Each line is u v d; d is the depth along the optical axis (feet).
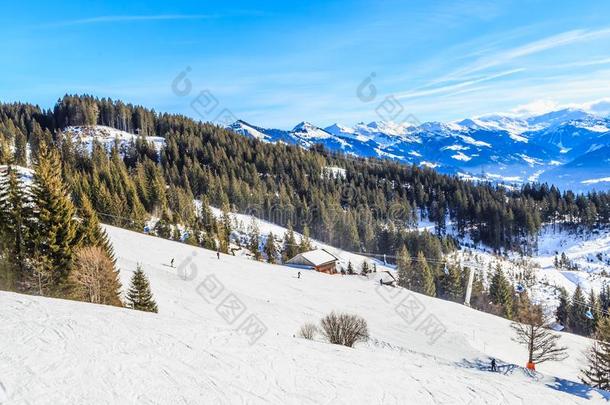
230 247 313.73
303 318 127.34
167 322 61.41
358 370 55.11
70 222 113.70
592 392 85.40
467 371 65.36
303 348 61.67
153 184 367.66
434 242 359.87
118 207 307.17
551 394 57.26
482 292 291.17
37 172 113.70
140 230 297.53
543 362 128.16
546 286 334.03
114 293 104.94
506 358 123.95
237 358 51.13
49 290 107.55
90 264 104.27
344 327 101.35
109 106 632.79
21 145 426.92
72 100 614.75
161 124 644.27
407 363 63.31
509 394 54.75
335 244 384.68
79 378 38.70
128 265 148.97
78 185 316.60
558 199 551.59
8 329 47.24
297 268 228.43
